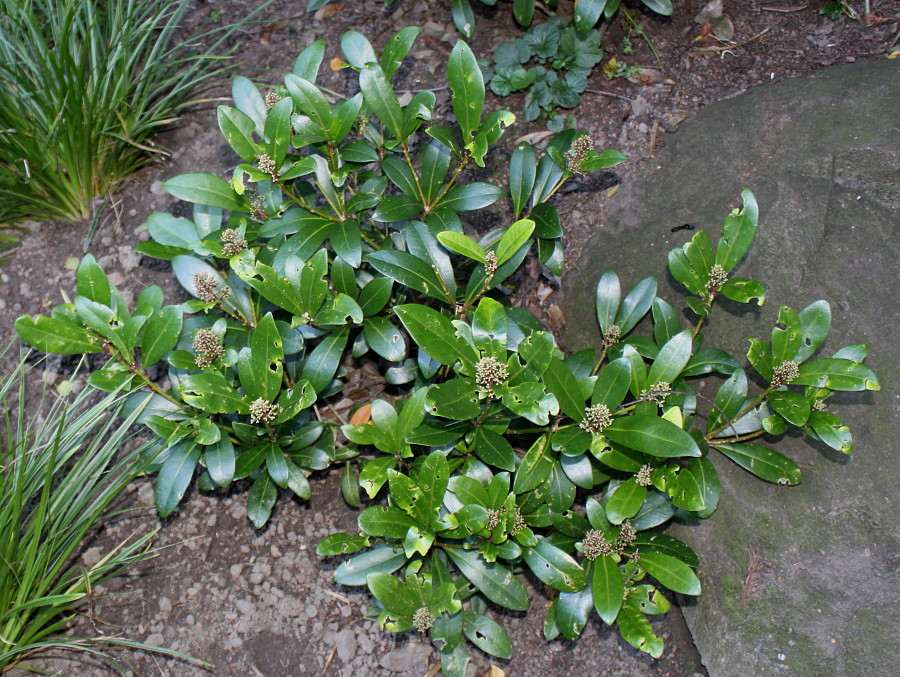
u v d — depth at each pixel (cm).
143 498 101
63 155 114
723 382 98
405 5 133
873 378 86
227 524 100
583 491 100
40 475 92
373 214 99
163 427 88
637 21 128
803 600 88
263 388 87
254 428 90
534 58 124
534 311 111
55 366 108
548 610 94
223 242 90
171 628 94
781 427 89
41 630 91
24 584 86
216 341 87
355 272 98
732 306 100
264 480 93
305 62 96
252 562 97
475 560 88
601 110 121
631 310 98
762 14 128
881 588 86
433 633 85
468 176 117
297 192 100
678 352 88
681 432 82
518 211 102
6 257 115
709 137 113
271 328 86
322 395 99
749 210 93
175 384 96
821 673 86
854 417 92
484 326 85
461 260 108
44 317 83
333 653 93
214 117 124
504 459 87
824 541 88
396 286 102
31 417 105
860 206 101
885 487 88
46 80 107
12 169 112
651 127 118
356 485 98
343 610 95
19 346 109
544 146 119
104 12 124
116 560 90
